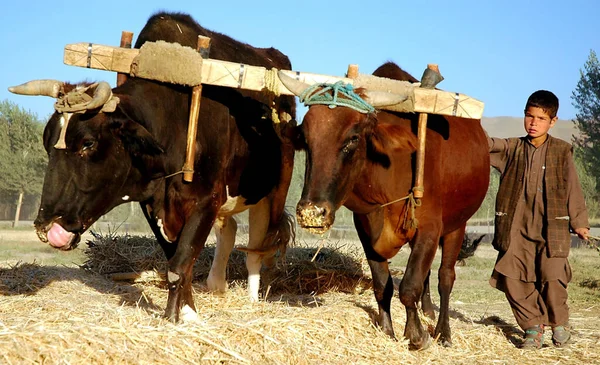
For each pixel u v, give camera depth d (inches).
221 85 217.8
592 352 242.1
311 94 202.4
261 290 323.0
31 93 205.0
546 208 250.2
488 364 220.5
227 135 236.8
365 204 221.9
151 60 213.5
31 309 225.9
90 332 169.3
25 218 1291.8
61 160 203.0
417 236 222.5
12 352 155.8
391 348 217.3
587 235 248.2
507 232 255.4
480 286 439.5
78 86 209.6
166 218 224.1
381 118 227.3
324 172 194.4
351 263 341.7
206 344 182.1
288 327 203.8
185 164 215.3
